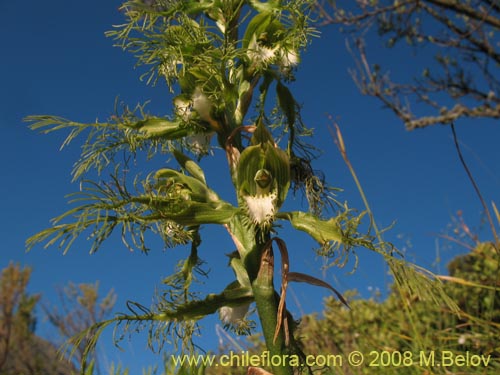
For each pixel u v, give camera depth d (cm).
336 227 312
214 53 341
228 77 358
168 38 339
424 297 310
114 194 300
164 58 340
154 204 309
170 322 341
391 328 507
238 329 366
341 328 531
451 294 498
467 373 383
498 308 471
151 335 335
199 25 355
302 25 352
